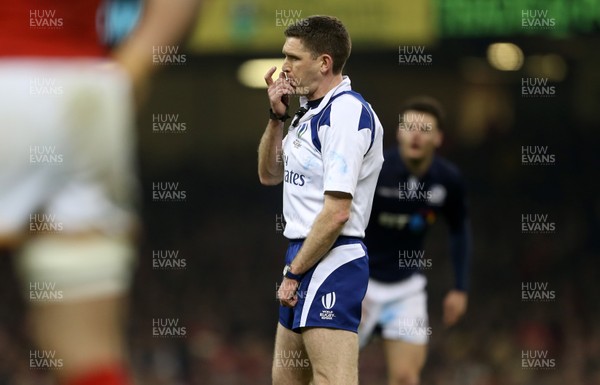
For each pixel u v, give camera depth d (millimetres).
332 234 14336
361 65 64938
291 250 15141
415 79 67625
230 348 55375
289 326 15492
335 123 14555
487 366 51562
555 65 61000
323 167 14719
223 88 71875
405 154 23125
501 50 54250
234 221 72875
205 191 73438
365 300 23656
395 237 23500
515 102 68062
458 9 36594
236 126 73125
